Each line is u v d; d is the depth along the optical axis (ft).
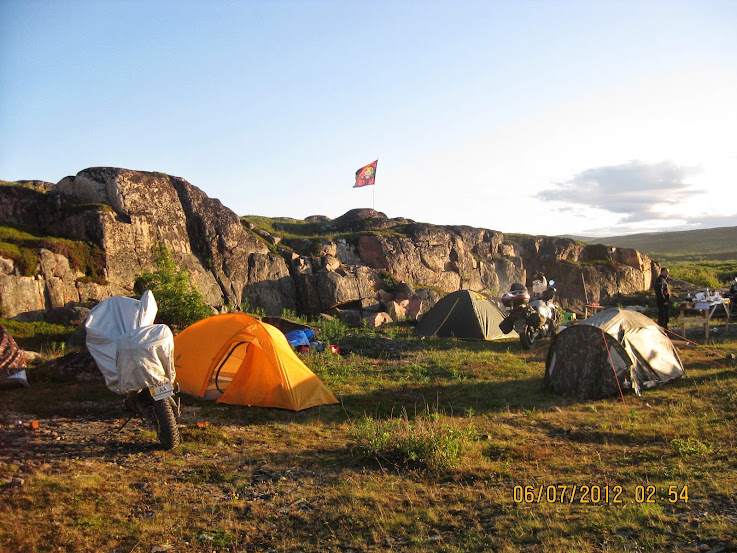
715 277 106.63
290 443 23.15
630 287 93.81
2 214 56.75
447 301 55.67
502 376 36.47
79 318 48.14
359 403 29.94
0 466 19.39
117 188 59.93
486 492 17.33
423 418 26.40
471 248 89.92
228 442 23.26
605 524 14.53
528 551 13.34
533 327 46.52
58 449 21.91
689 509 15.15
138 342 22.13
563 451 21.33
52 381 34.17
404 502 16.87
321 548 14.15
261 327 29.73
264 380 29.43
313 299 69.92
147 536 14.67
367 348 47.83
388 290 74.54
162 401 22.50
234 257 67.67
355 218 90.43
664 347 32.55
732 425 23.00
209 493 17.75
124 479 18.75
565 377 31.17
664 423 24.16
